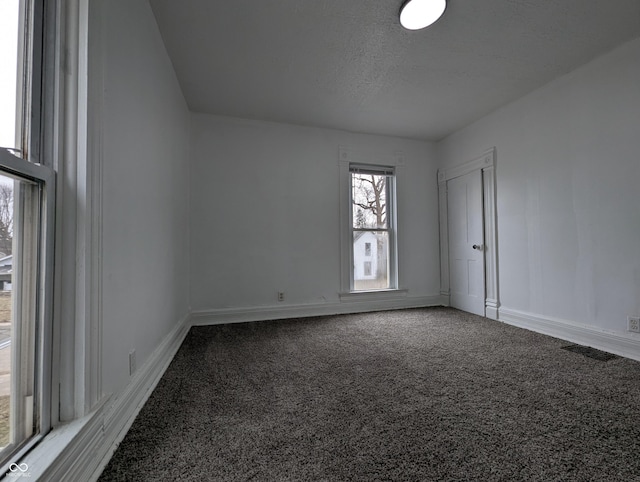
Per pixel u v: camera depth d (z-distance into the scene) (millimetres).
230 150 3221
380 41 2064
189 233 3045
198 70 2377
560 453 1094
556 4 1743
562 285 2502
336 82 2578
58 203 933
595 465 1029
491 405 1442
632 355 2041
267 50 2150
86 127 968
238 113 3156
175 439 1177
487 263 3256
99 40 1039
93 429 966
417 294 3871
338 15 1824
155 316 1739
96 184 1012
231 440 1173
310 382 1705
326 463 1046
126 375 1289
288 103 2945
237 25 1896
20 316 823
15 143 807
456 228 3695
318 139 3535
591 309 2299
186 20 1839
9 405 785
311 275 3451
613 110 2152
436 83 2600
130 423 1279
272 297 3303
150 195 1659
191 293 3047
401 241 3811
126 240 1293
